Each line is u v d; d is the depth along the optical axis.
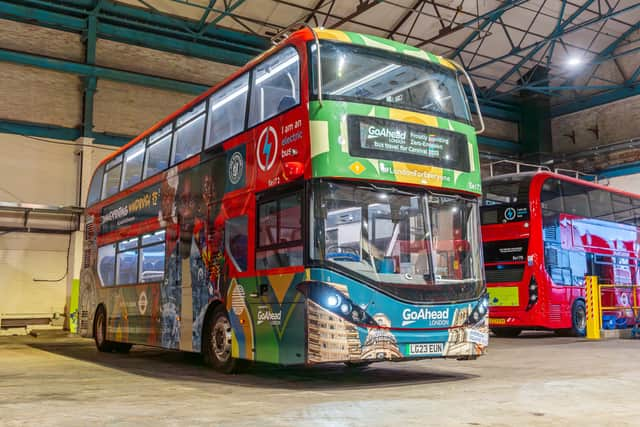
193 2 23.34
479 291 8.02
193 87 24.55
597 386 7.12
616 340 15.44
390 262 7.45
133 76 23.38
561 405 5.78
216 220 9.31
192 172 10.27
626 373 8.42
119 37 23.62
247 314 8.30
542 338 16.56
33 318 22.45
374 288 7.24
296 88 7.75
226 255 8.92
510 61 30.05
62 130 22.72
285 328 7.48
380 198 7.57
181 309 10.22
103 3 22.78
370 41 8.18
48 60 22.06
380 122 7.66
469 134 8.49
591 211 17.88
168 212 10.99
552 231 16.22
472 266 8.09
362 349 7.03
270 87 8.39
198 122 10.38
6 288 22.14
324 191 7.24
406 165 7.71
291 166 7.43
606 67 31.27
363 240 7.36
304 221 7.24
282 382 8.01
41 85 22.47
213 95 10.01
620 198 19.33
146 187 12.11
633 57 30.08
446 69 8.70
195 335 9.69
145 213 12.05
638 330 16.91
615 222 18.81
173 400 6.35
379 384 7.67
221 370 9.07
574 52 29.97
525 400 6.11
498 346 13.75
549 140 33.31
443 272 7.80
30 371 9.89
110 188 14.35
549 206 16.31
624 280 18.67
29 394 6.97
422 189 7.88
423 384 7.59
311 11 24.12
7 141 21.86
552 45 28.42
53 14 22.38
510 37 27.98
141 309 11.83
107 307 13.63
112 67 23.44
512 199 16.42
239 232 8.66
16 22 22.12
